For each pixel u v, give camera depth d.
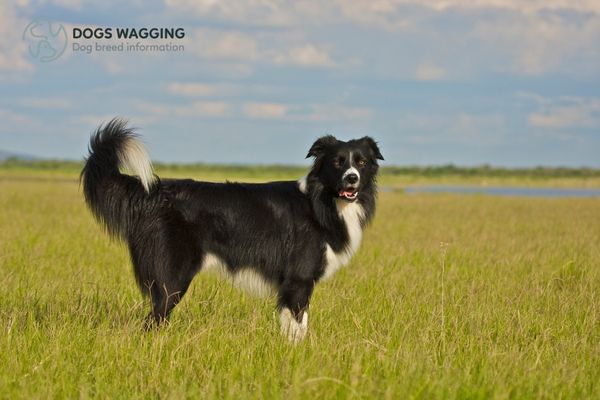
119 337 8.53
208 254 9.93
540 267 15.30
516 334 9.31
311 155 10.17
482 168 117.69
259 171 107.00
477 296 11.68
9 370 7.47
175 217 9.72
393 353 7.90
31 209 28.27
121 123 9.75
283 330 9.57
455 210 34.62
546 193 65.69
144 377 7.39
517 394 6.85
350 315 10.40
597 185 96.62
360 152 10.17
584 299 11.68
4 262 14.10
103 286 12.04
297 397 6.50
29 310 9.87
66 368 7.46
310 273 10.05
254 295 10.51
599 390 7.19
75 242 17.72
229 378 7.27
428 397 6.70
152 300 9.70
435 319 9.95
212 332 8.92
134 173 9.79
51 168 120.44
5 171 105.69
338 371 7.36
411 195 52.03
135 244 9.79
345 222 10.22
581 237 21.66
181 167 111.56
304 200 10.15
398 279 13.48
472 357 7.98
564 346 8.73
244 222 9.92
